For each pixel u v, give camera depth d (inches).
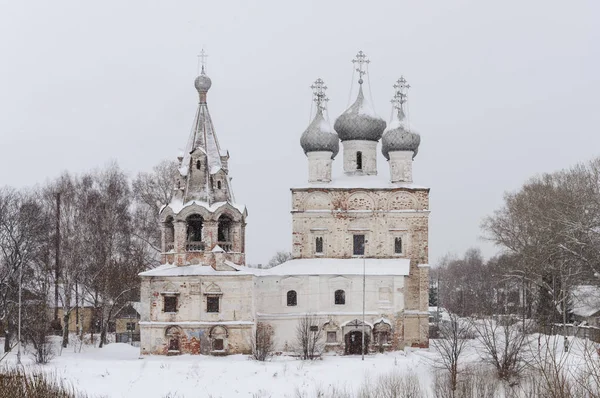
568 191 3683.6
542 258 3459.6
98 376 2522.1
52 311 4559.5
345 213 3570.4
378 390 2144.4
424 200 3560.5
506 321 2381.9
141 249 4047.7
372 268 3459.6
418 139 3651.6
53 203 3855.8
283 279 3432.6
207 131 3314.5
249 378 2522.1
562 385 1112.2
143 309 3154.5
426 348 3491.6
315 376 2549.2
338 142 3710.6
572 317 3555.6
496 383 2090.3
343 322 3398.1
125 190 4188.0
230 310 3152.1
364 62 3794.3
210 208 3206.2
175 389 2380.7
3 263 3592.5
